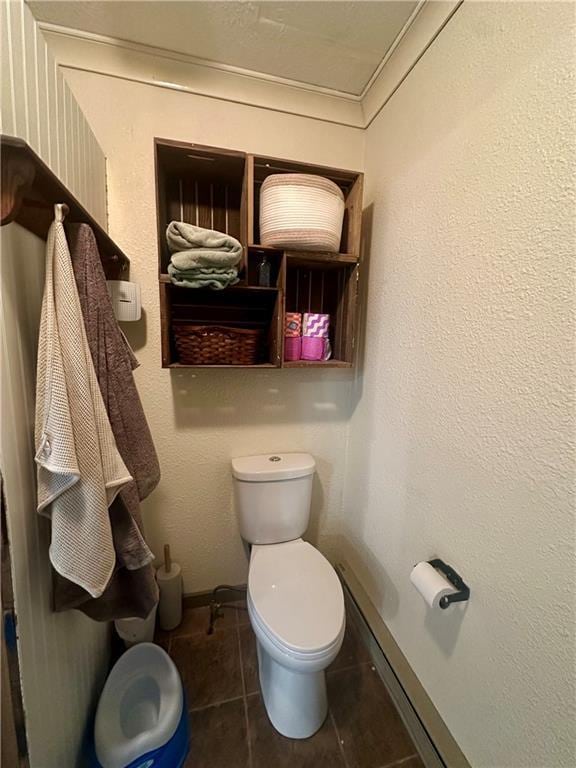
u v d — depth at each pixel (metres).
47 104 0.71
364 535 1.37
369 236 1.26
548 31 0.58
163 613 1.32
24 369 0.64
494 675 0.74
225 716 1.04
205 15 0.90
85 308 0.70
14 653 0.57
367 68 1.07
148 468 0.87
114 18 0.91
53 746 0.73
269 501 1.26
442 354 0.89
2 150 0.46
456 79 0.80
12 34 0.58
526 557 0.66
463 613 0.83
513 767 0.70
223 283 0.97
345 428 1.50
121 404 0.80
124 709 0.99
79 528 0.63
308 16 0.89
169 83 1.07
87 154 0.93
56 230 0.61
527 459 0.65
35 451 0.62
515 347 0.67
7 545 0.56
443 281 0.88
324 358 1.27
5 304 0.58
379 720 1.04
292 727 0.98
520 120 0.64
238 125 1.15
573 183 0.56
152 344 1.20
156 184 0.96
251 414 1.36
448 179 0.84
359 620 1.33
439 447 0.91
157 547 1.36
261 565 1.15
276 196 1.01
